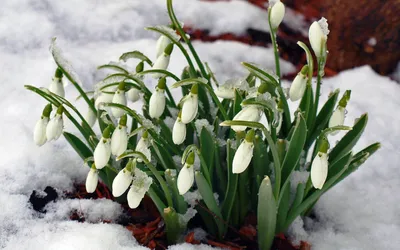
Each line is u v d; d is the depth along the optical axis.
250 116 0.67
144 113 0.77
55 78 0.73
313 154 0.75
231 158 0.71
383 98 0.96
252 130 0.66
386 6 0.97
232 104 0.75
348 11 0.98
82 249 0.72
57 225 0.76
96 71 0.97
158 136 0.72
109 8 1.11
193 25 1.07
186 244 0.74
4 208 0.77
